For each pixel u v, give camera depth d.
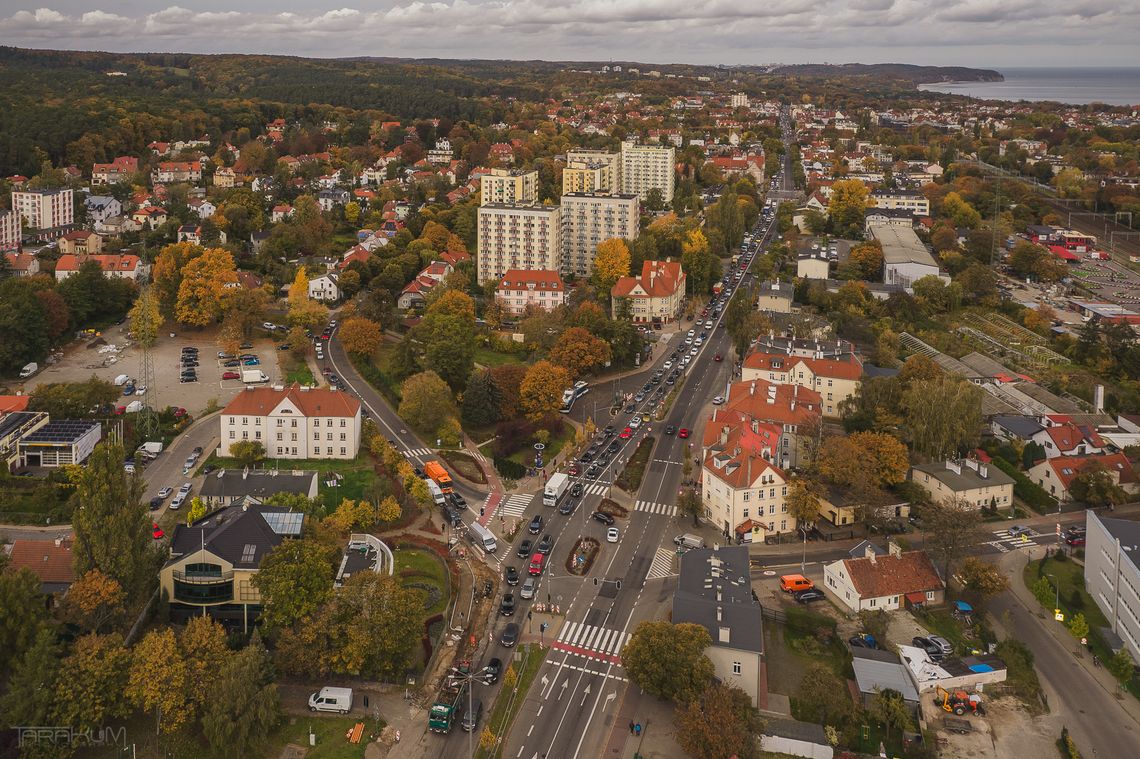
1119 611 173.38
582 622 175.50
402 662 154.62
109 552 156.62
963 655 167.12
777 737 142.38
